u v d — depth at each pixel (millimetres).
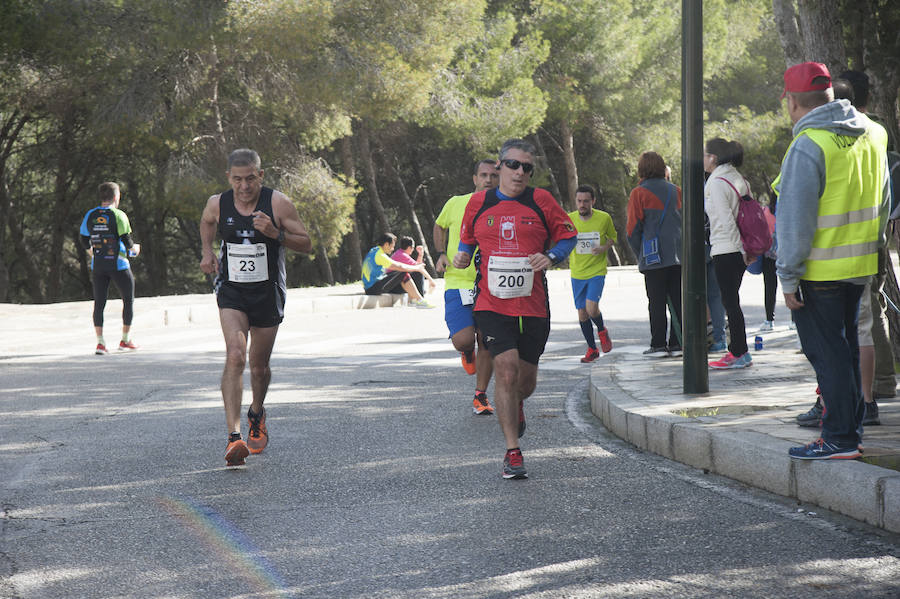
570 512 6340
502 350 7363
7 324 20172
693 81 9258
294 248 8172
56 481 7488
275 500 6828
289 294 28672
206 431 9445
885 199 6297
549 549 5578
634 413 8461
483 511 6434
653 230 12555
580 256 13461
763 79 56500
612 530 5910
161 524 6270
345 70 34562
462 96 42219
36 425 9906
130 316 16766
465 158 52844
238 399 7809
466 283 9789
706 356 9500
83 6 32875
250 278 7945
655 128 49031
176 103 34062
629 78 48938
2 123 40812
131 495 7023
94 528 6199
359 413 10297
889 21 11734
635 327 18672
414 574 5219
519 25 47281
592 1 46406
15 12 31359
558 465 7734
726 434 7215
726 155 11156
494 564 5344
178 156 36344
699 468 7461
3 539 5992
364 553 5605
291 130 39531
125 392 11953
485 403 10062
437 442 8727
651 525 5988
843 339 6172
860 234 6062
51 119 39438
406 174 56031
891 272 10375
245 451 7719
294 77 35000
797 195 6031
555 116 46375
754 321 18703
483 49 43594
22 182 45219
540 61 44188
